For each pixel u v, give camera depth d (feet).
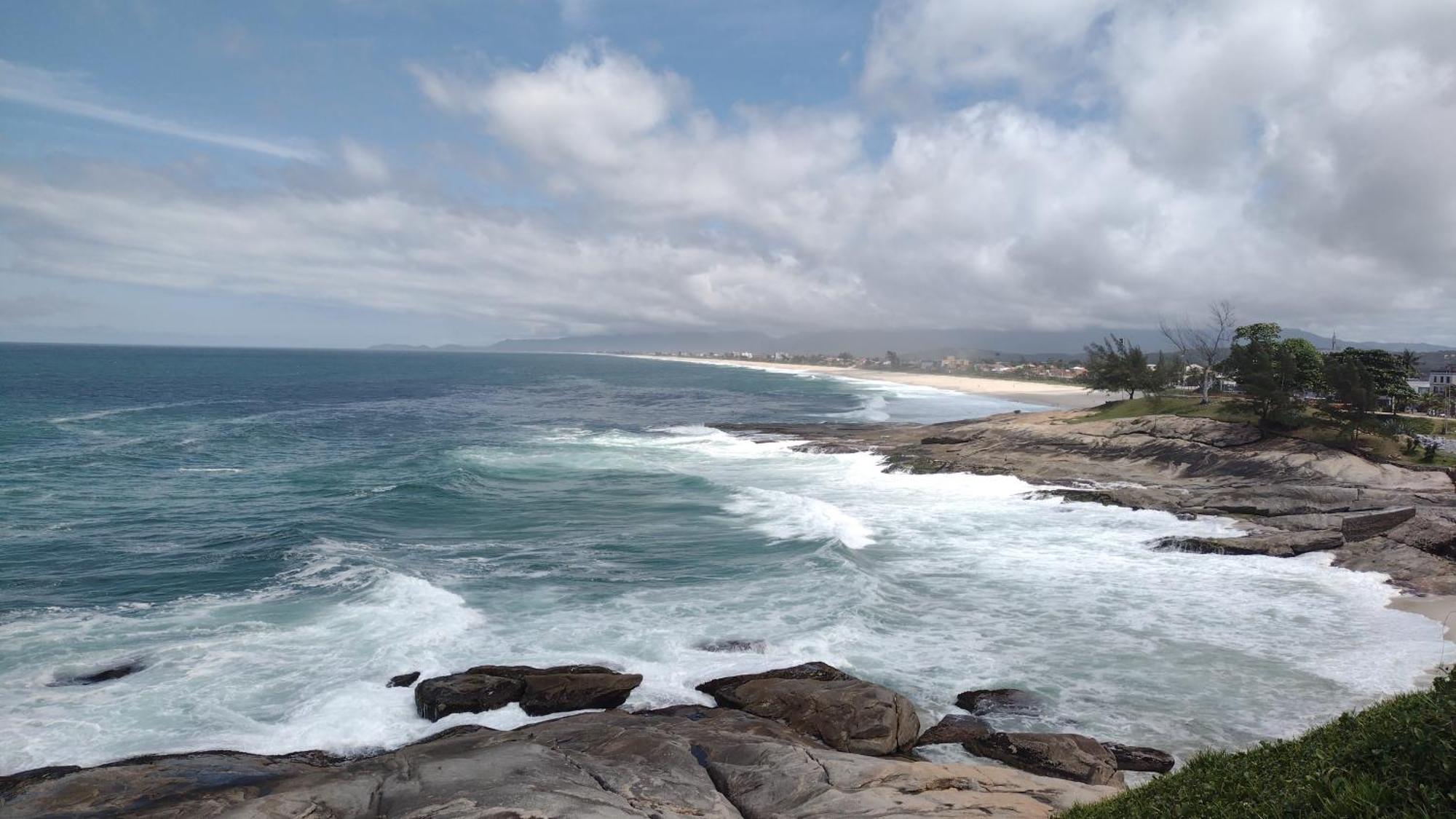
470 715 48.93
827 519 102.12
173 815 33.91
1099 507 114.93
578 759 39.55
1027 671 58.08
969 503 119.85
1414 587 77.15
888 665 58.95
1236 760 27.35
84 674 53.06
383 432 210.38
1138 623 68.13
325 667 55.16
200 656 56.44
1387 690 54.65
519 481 132.36
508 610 67.97
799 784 36.81
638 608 69.00
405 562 82.33
